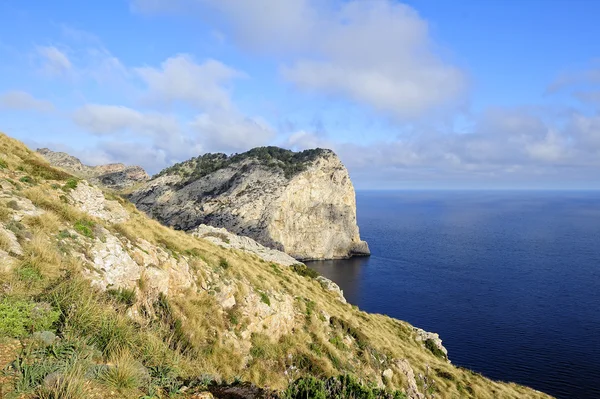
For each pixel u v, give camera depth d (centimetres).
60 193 1451
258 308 1716
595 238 18588
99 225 1282
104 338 716
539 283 9525
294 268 4872
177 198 15375
